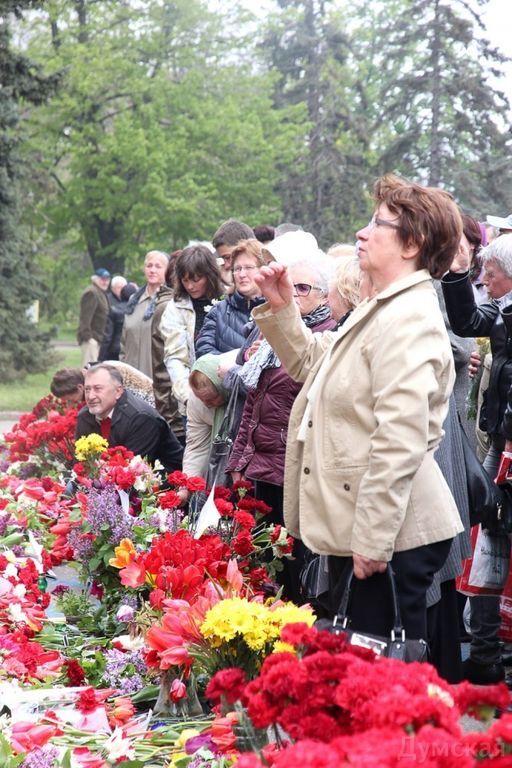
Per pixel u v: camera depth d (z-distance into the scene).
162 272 10.00
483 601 5.48
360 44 54.72
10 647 4.47
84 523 5.64
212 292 8.04
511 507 5.25
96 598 5.81
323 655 2.49
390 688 2.25
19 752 3.57
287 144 45.34
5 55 27.03
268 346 5.52
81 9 46.53
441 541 3.74
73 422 9.08
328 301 5.45
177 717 4.23
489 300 6.49
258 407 5.54
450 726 2.15
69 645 5.22
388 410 3.56
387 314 3.68
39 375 35.22
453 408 4.69
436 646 4.45
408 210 3.75
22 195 35.88
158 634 4.07
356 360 3.74
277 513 5.65
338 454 3.72
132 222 44.16
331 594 3.94
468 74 37.56
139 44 46.16
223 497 5.43
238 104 46.72
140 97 44.78
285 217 44.09
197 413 6.58
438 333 3.66
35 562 5.81
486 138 37.66
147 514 5.81
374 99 47.91
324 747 2.06
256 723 2.51
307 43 49.66
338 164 42.69
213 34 47.38
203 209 44.00
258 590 5.06
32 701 4.20
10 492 7.82
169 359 8.06
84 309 21.58
